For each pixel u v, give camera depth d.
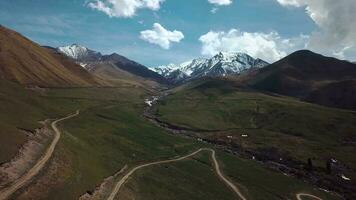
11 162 87.19
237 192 145.50
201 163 178.25
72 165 106.44
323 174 189.88
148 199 116.56
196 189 139.25
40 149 105.88
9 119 122.94
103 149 153.50
